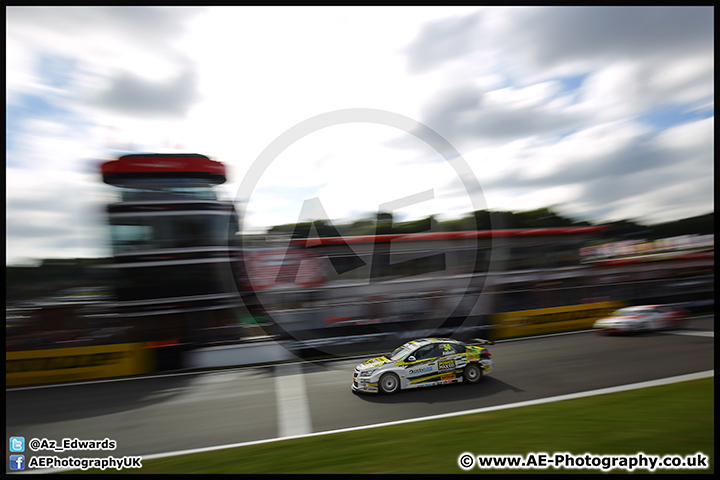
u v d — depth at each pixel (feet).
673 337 50.31
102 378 44.78
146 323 44.42
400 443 22.53
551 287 55.83
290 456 21.99
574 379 34.60
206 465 21.67
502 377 36.65
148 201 42.65
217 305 44.57
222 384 40.42
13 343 44.80
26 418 32.89
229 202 44.50
